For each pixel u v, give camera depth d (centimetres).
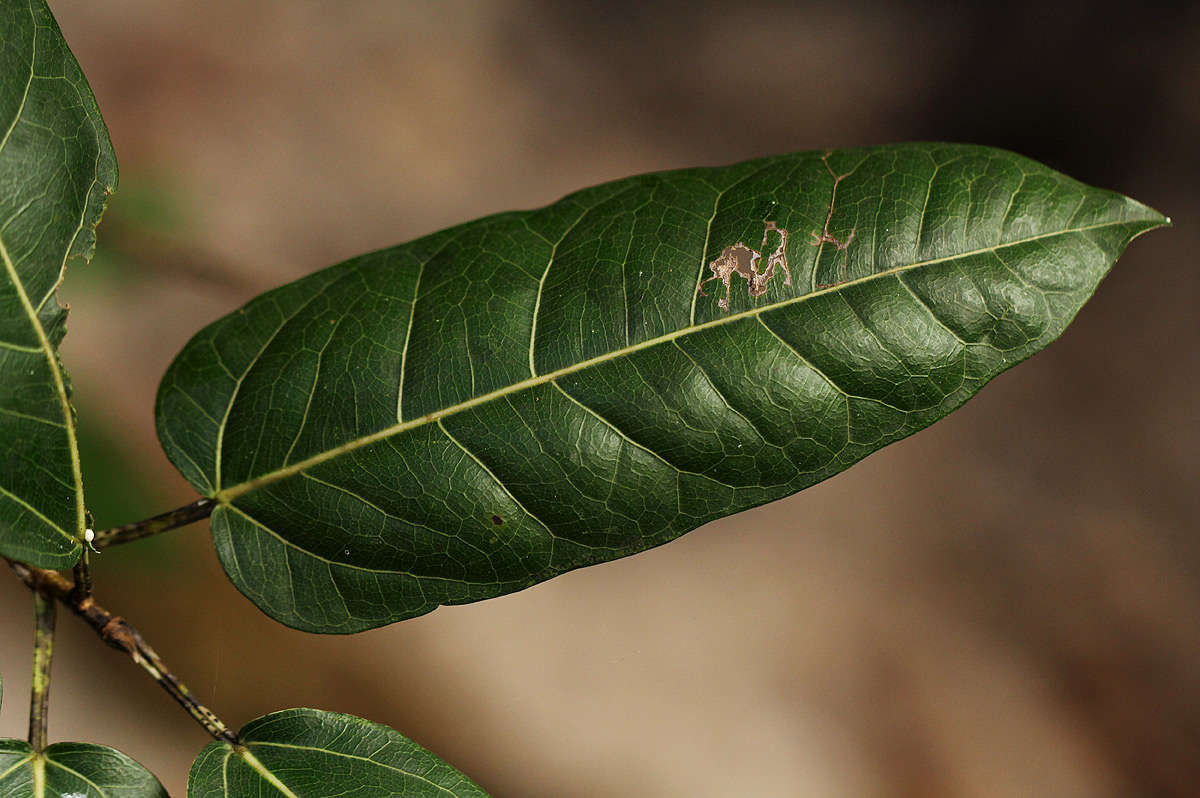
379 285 44
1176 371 110
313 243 99
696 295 43
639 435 43
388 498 44
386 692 84
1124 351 112
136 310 84
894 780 90
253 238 96
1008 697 95
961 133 115
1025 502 105
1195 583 101
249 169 99
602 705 89
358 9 110
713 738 90
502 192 108
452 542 44
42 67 43
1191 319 111
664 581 96
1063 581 101
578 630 92
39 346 42
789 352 43
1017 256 43
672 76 116
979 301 43
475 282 44
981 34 118
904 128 116
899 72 118
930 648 97
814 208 44
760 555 99
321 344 44
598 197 44
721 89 116
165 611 77
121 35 100
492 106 111
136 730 75
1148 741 94
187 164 97
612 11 118
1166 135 114
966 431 108
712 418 43
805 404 43
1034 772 92
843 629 96
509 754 85
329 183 102
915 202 43
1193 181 114
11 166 42
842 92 117
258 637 80
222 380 44
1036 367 111
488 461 43
